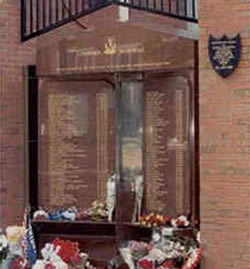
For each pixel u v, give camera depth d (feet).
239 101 28.73
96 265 34.12
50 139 35.88
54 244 26.04
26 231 27.04
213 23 29.22
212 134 29.35
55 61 35.19
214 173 29.32
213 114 29.30
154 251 30.19
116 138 34.68
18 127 36.37
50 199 35.88
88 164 35.37
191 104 32.91
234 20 28.73
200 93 29.60
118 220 34.37
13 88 36.35
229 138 28.96
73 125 35.53
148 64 33.60
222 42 28.94
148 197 34.14
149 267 29.60
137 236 33.88
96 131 35.19
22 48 36.65
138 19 39.19
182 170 33.27
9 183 36.24
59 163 35.73
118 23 34.42
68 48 34.91
